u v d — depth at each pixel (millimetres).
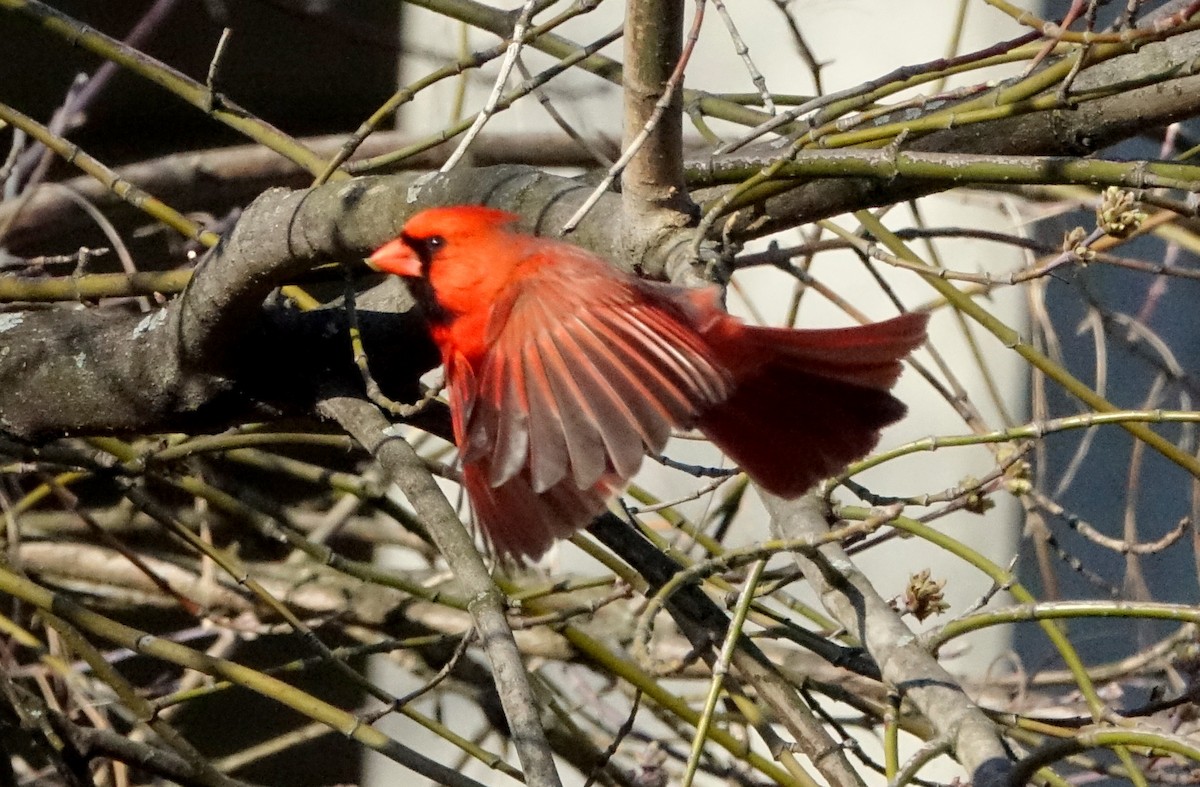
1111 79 6449
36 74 10195
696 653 5414
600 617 8734
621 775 7750
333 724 6102
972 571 9898
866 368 4438
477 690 8539
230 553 8461
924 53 9750
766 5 9938
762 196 6090
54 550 8586
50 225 8867
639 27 4535
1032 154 6676
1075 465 8156
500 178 5246
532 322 4207
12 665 7617
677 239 4676
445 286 4730
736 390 4461
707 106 7395
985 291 7645
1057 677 7906
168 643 6316
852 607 5031
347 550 10289
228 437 6852
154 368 5773
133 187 6469
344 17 9266
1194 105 6406
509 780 10367
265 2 8820
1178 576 9789
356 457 9430
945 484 9945
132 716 7551
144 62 6719
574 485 4145
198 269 5520
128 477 6941
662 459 5664
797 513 5070
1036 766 4336
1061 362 8977
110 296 6395
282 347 5637
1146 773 7016
